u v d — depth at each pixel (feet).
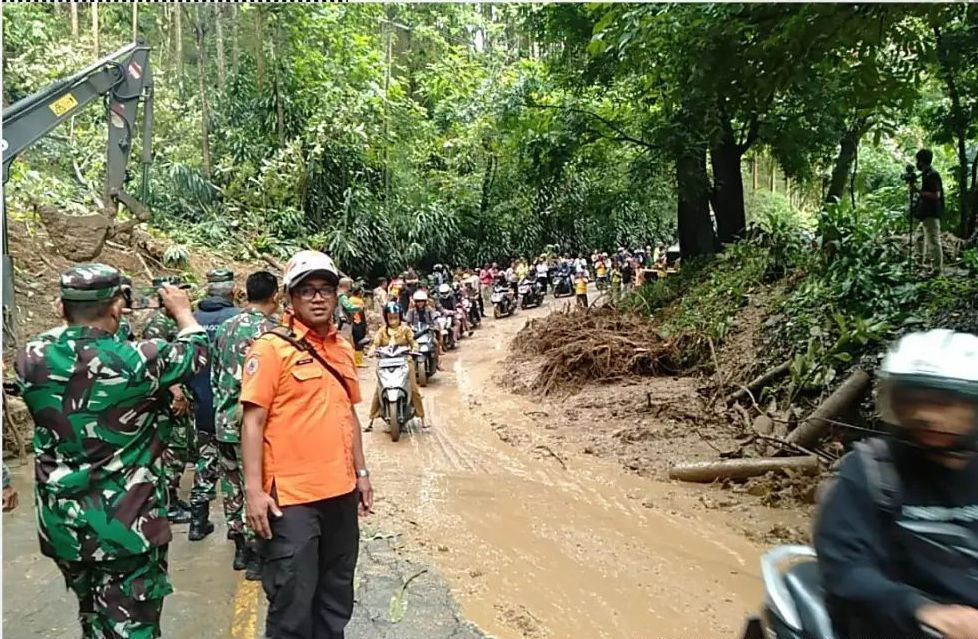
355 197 77.25
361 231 76.48
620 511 19.04
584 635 12.51
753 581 14.67
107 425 9.19
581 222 106.42
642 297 47.26
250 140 72.59
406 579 14.88
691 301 41.32
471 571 15.25
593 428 27.61
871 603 5.56
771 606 6.99
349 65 87.35
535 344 41.68
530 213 101.45
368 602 13.78
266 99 74.08
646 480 21.63
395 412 27.14
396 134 86.99
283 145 73.72
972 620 5.24
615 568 15.38
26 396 9.17
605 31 27.02
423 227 85.56
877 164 74.43
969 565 5.65
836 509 5.96
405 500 20.30
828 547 5.88
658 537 17.15
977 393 5.50
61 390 9.05
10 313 24.16
